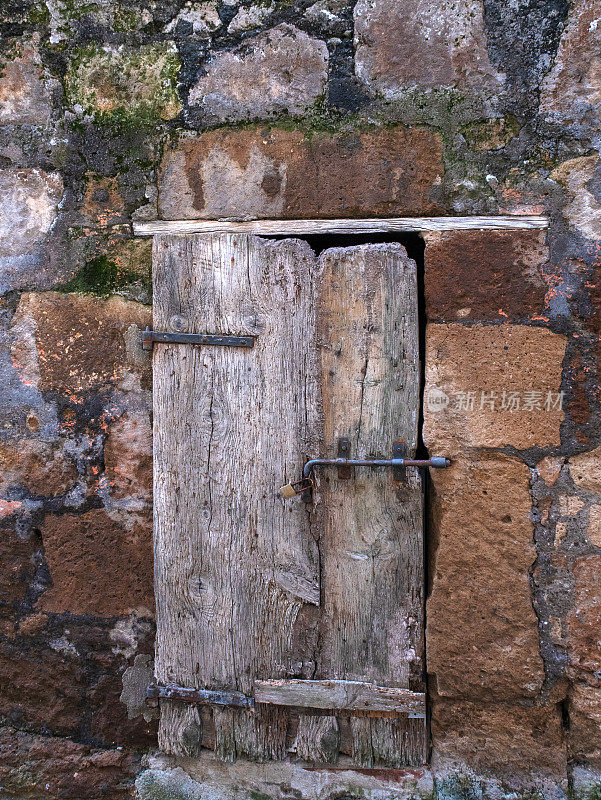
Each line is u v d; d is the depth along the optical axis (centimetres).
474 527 182
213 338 195
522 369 177
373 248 184
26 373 212
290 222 191
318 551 196
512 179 177
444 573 184
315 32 184
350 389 190
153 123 198
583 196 173
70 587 214
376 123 183
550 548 178
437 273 180
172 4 193
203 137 194
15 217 209
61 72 202
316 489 194
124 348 207
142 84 197
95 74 199
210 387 198
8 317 211
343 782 194
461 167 179
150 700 210
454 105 179
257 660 202
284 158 189
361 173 185
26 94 204
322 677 199
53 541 214
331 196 187
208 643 204
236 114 192
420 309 199
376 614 194
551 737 181
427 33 178
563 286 175
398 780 192
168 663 207
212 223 196
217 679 205
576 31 171
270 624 201
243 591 201
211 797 199
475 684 184
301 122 188
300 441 194
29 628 216
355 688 194
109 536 212
